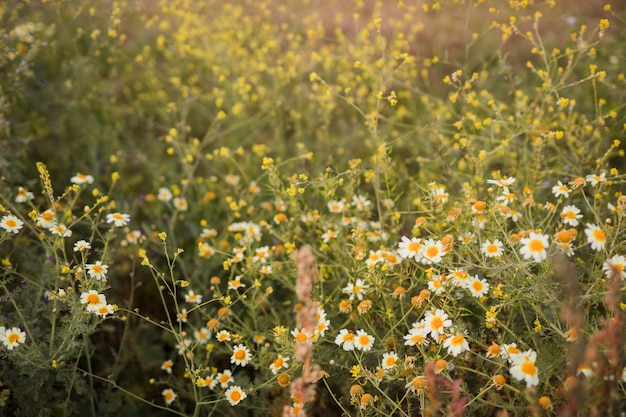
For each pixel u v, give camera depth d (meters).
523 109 3.33
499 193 2.54
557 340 2.14
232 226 3.15
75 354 2.53
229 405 2.59
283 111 4.61
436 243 2.25
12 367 2.47
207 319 3.03
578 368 1.75
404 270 2.48
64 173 3.77
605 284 2.14
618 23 3.82
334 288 2.84
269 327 2.79
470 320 2.52
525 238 2.07
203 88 4.91
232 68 4.83
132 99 4.91
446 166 3.25
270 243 3.35
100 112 4.30
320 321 2.39
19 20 3.95
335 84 4.85
